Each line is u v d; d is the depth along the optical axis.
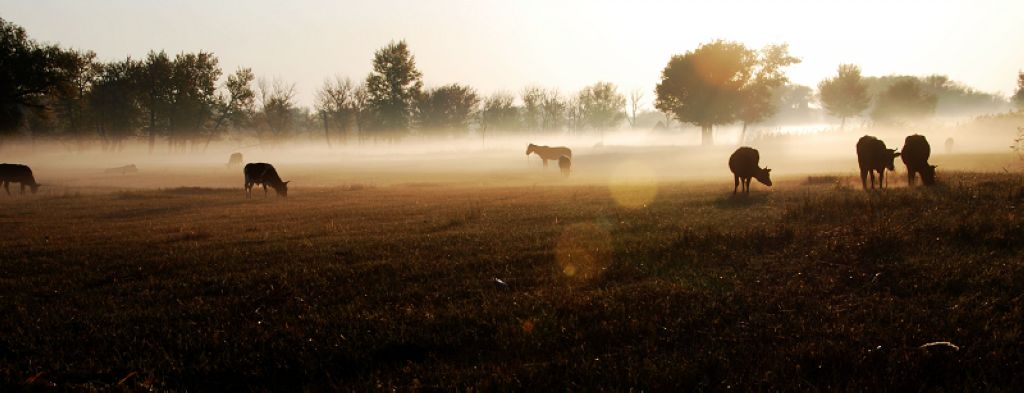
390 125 101.50
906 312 5.51
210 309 6.63
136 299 7.27
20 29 53.91
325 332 5.66
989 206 10.31
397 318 5.98
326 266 8.61
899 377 4.14
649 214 13.12
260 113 96.62
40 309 6.92
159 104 83.62
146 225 15.19
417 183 33.31
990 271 6.50
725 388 4.11
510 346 5.14
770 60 73.06
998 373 4.16
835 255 7.69
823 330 5.18
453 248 9.69
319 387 4.54
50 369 5.04
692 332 5.33
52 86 55.69
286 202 22.23
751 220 11.39
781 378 4.26
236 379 4.81
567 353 4.92
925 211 10.44
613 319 5.68
